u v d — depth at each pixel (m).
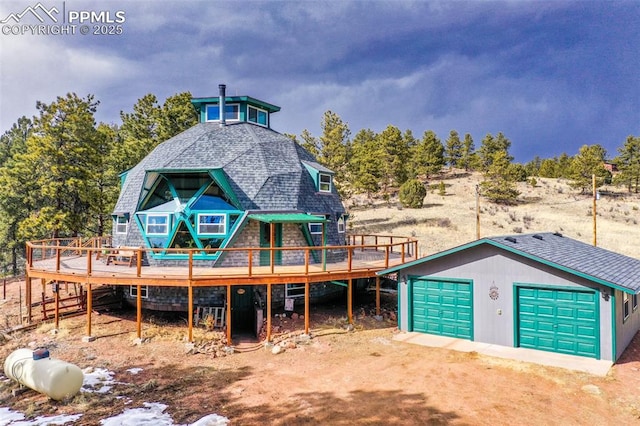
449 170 83.88
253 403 10.15
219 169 18.75
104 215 34.62
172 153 20.72
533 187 65.88
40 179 29.50
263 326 16.45
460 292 15.27
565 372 11.78
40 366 10.76
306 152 25.12
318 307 19.52
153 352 14.14
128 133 40.19
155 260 18.52
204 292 17.83
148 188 19.39
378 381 11.35
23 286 25.42
